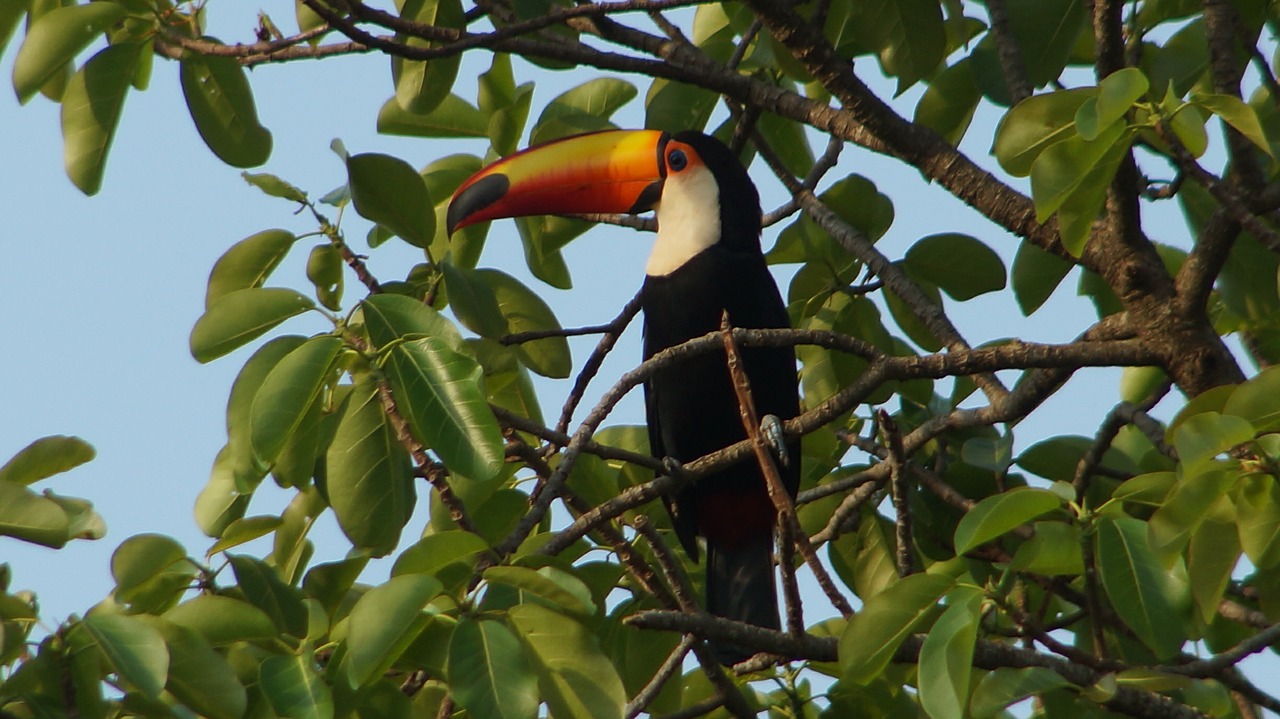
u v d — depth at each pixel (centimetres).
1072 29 1019
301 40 1007
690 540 1221
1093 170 750
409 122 1273
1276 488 697
